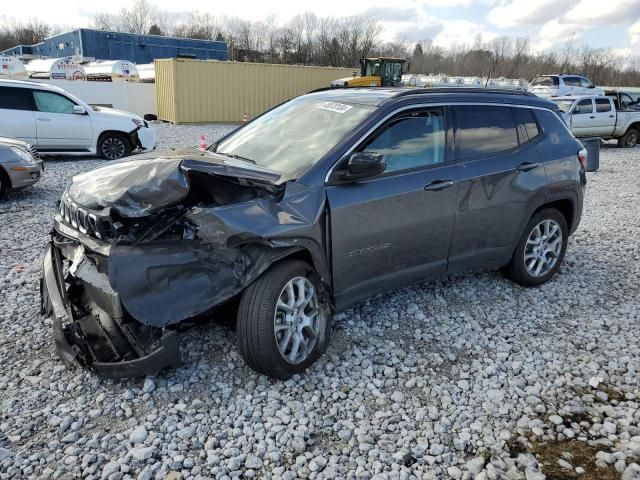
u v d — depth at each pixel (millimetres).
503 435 2898
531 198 4527
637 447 2818
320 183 3367
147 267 2809
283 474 2572
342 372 3439
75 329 3146
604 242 6438
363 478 2566
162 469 2570
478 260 4398
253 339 3051
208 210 2959
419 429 2945
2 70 23328
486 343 3893
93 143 12008
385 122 3727
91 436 2777
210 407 3045
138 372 2934
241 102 23219
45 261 3717
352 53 56906
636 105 20219
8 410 2951
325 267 3381
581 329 4152
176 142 16250
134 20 71062
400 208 3682
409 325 4094
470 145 4199
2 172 7648
